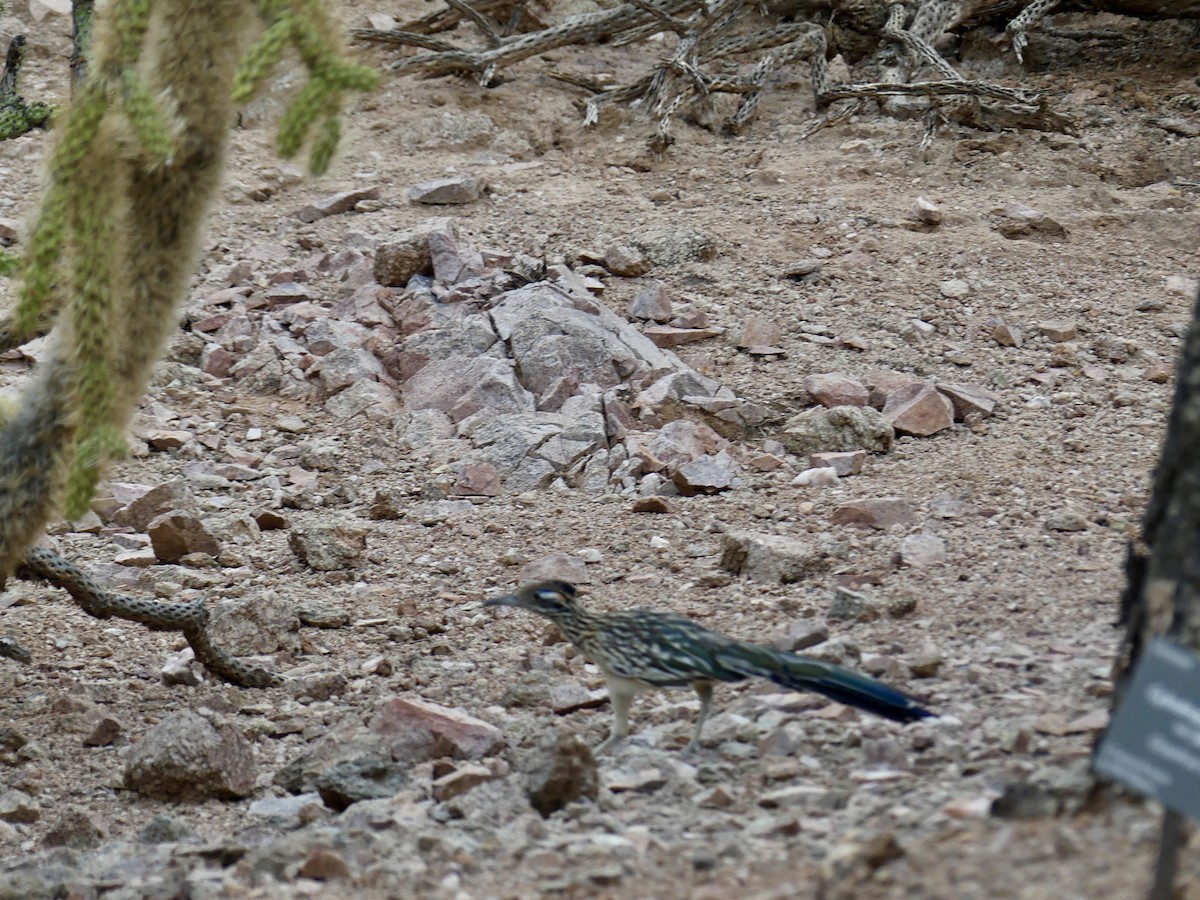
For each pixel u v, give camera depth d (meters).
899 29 25.27
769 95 26.22
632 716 8.77
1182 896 4.50
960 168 22.52
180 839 7.71
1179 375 5.48
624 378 15.73
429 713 8.59
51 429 8.75
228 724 8.70
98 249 7.62
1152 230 20.38
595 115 24.44
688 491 13.53
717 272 18.69
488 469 14.17
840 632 9.70
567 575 11.66
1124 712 4.37
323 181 22.41
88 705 9.74
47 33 26.17
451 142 23.78
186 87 8.39
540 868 6.18
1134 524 11.62
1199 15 25.81
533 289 17.05
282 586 12.10
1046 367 16.22
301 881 6.42
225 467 14.77
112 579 12.11
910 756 7.14
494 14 28.42
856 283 18.36
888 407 14.91
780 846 5.98
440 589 11.89
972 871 4.89
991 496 12.68
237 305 18.39
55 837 7.79
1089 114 24.48
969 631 9.38
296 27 6.91
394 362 16.77
